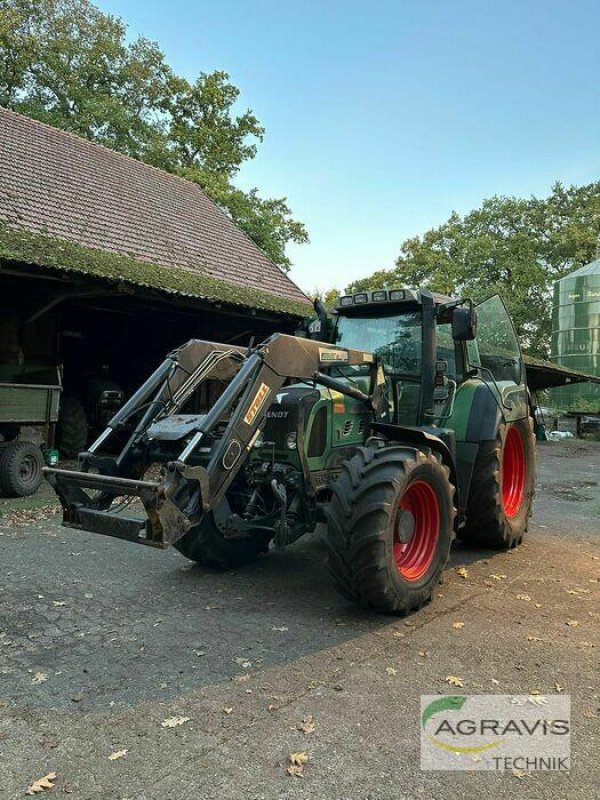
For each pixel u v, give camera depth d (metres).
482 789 2.43
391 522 3.91
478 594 4.66
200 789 2.41
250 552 5.21
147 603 4.38
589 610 4.36
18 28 23.69
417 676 3.33
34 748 2.67
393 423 5.39
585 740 2.76
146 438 4.28
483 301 5.94
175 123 27.36
